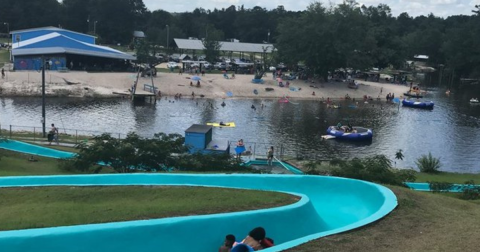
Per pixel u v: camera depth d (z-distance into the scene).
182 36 166.75
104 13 167.88
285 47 109.06
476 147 55.34
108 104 71.56
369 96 97.25
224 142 39.66
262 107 77.62
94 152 27.27
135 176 19.00
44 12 163.88
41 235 11.51
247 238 12.18
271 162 36.72
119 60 101.69
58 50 89.56
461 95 110.69
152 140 29.42
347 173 26.78
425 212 15.22
